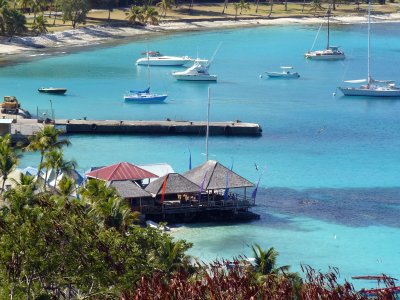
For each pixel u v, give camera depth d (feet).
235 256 370.32
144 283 194.90
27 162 530.27
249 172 520.42
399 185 494.59
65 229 221.05
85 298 214.48
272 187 485.97
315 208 445.37
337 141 613.52
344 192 477.77
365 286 344.08
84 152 566.77
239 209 429.38
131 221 273.95
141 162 547.90
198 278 212.64
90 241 223.10
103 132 620.08
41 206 229.25
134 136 618.85
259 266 290.97
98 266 220.43
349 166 538.88
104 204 270.67
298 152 575.38
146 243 249.14
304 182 498.28
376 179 507.71
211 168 434.71
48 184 403.13
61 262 217.56
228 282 188.65
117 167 428.97
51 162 406.82
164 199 426.51
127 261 226.79
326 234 405.80
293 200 459.73
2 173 393.29
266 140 613.52
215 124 629.10
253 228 412.57
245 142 605.31
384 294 190.19
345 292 184.96
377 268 366.43
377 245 393.09
